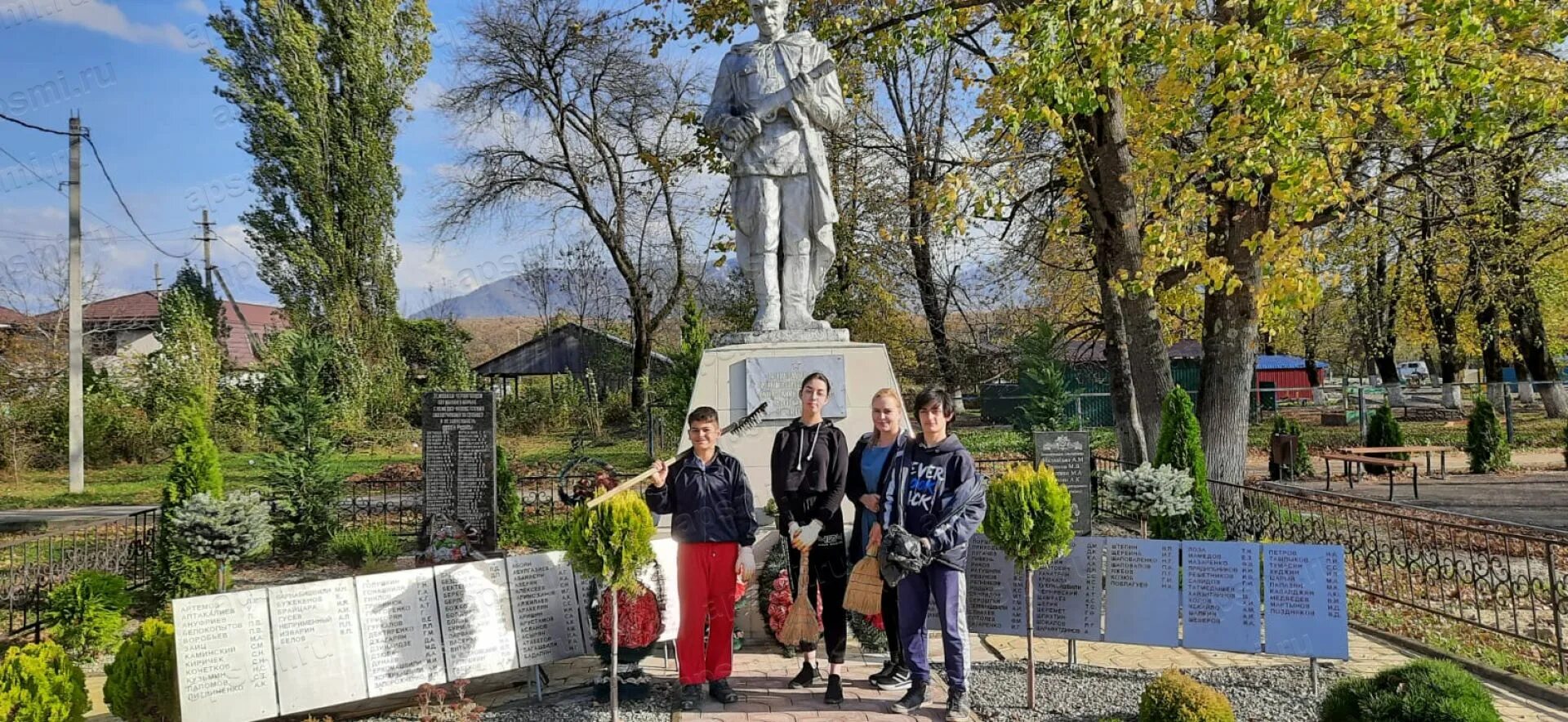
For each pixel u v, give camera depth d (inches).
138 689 188.9
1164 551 228.8
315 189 1167.0
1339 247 633.0
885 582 199.6
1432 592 338.6
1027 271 703.7
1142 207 483.5
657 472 206.2
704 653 208.1
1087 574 231.9
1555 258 854.5
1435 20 351.3
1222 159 421.7
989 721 198.1
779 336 290.7
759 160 293.0
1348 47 353.1
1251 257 466.6
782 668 233.9
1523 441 884.6
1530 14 343.0
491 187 1186.0
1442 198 530.0
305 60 1162.6
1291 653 216.8
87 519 621.6
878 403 211.2
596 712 205.6
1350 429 1047.0
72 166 765.9
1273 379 1705.2
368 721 206.7
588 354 1386.6
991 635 268.7
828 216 297.9
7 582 404.8
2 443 886.4
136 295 1710.1
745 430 276.8
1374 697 173.2
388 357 1219.2
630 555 191.0
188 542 330.6
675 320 1401.3
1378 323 1035.3
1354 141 392.2
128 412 998.4
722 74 299.6
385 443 1058.1
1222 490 448.1
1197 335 633.0
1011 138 489.7
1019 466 214.8
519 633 222.1
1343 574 216.2
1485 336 939.3
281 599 197.6
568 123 1195.3
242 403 1048.8
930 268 935.7
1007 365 866.8
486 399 405.7
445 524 363.9
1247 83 374.0
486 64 1131.3
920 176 805.2
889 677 217.6
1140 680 225.3
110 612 295.7
